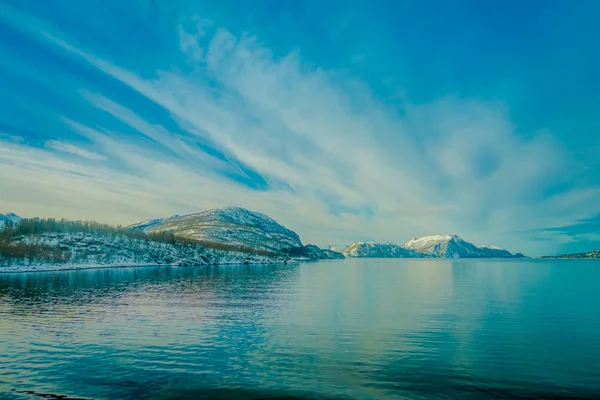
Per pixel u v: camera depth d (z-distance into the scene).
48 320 52.28
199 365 32.12
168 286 109.25
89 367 31.59
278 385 27.69
